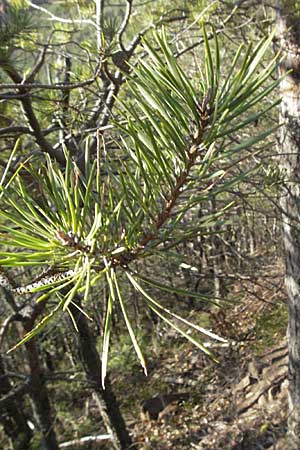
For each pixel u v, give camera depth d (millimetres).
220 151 749
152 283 749
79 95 3609
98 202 732
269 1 3932
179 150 704
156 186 739
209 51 645
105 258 718
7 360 7160
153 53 669
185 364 9523
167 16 3807
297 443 5602
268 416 6852
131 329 665
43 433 5645
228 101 660
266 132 725
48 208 705
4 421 7957
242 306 8555
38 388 5273
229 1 3686
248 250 9484
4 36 2260
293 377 5238
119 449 6863
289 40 3477
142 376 9680
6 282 735
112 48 2287
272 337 8164
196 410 8102
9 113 3436
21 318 3727
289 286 4738
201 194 827
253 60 644
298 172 3955
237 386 7941
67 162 704
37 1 3227
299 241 4340
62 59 3760
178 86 677
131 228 740
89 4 3049
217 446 6973
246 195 2688
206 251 6609
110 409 6586
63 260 677
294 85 3695
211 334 644
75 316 4691
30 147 3582
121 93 2775
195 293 752
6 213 676
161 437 7938
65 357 11344
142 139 736
